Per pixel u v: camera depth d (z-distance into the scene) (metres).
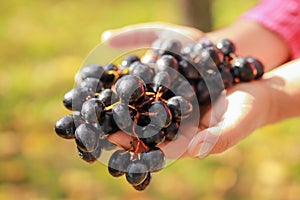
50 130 1.11
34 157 1.04
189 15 0.98
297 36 0.71
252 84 0.59
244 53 0.70
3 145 1.06
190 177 0.97
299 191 0.93
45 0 1.74
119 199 0.94
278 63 0.72
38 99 1.20
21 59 1.38
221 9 1.48
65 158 1.04
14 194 0.95
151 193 0.94
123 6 1.63
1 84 1.26
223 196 0.94
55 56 1.38
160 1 1.62
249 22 0.73
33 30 1.53
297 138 1.05
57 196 0.95
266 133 1.06
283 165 0.99
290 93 0.61
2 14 1.65
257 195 0.94
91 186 0.96
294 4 0.70
